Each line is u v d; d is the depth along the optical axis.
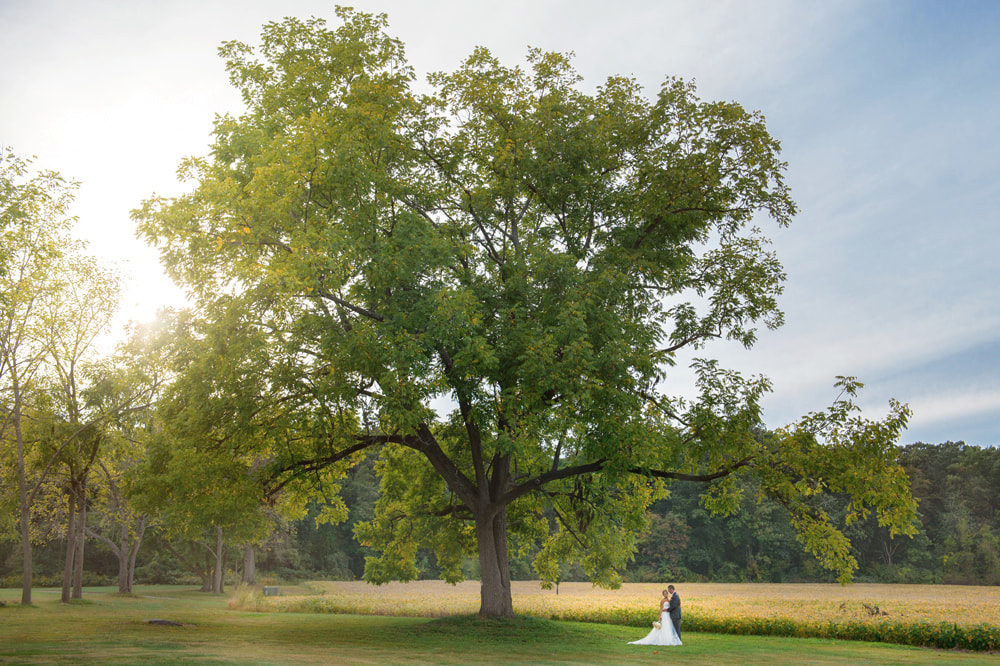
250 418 18.17
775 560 89.06
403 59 19.89
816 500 79.19
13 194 20.70
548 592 59.78
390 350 15.28
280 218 16.05
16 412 29.09
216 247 16.22
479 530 21.38
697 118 19.27
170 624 20.59
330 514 25.42
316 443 20.14
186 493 18.62
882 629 23.42
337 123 17.67
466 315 15.92
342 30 19.48
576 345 15.95
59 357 31.38
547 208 21.78
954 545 83.44
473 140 20.70
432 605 35.00
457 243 18.64
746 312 20.47
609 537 25.72
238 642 15.92
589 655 15.39
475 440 20.91
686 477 19.55
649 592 59.66
